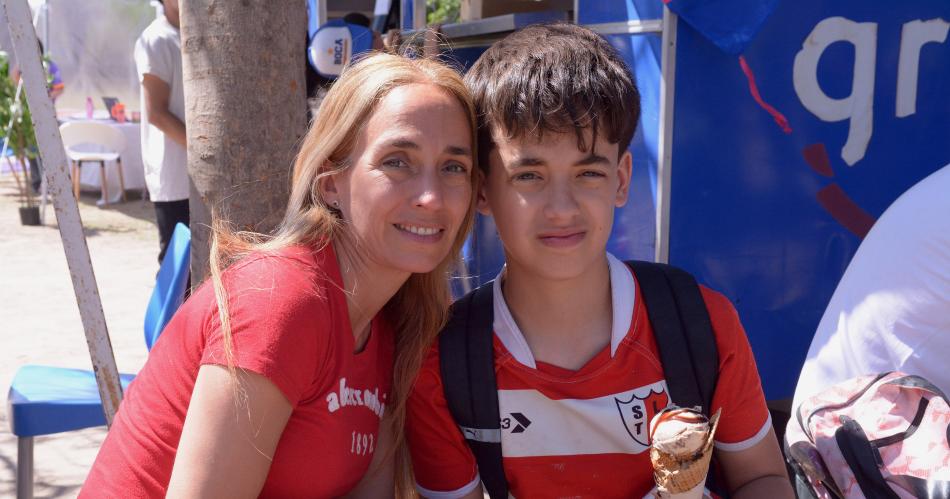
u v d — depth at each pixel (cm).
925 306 197
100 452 171
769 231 342
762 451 182
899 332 201
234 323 150
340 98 166
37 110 234
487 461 177
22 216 993
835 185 349
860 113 348
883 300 203
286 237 166
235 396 148
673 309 175
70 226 241
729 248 336
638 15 323
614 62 175
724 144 328
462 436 181
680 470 149
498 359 175
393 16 590
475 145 174
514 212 170
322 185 170
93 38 1238
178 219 505
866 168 354
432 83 167
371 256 167
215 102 240
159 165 496
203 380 150
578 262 169
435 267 171
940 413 180
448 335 179
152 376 164
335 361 162
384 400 182
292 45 246
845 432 185
